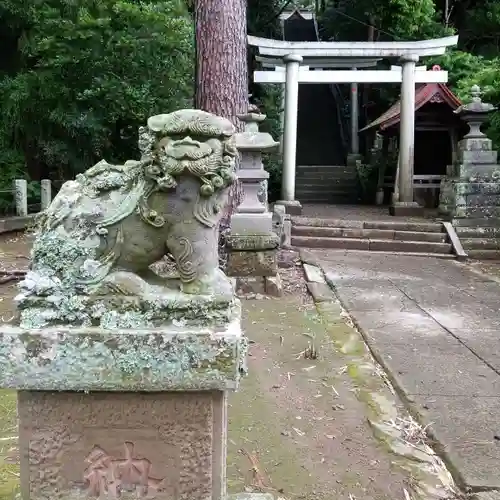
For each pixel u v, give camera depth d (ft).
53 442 6.33
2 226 32.55
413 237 32.27
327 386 12.14
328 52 37.04
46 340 5.98
